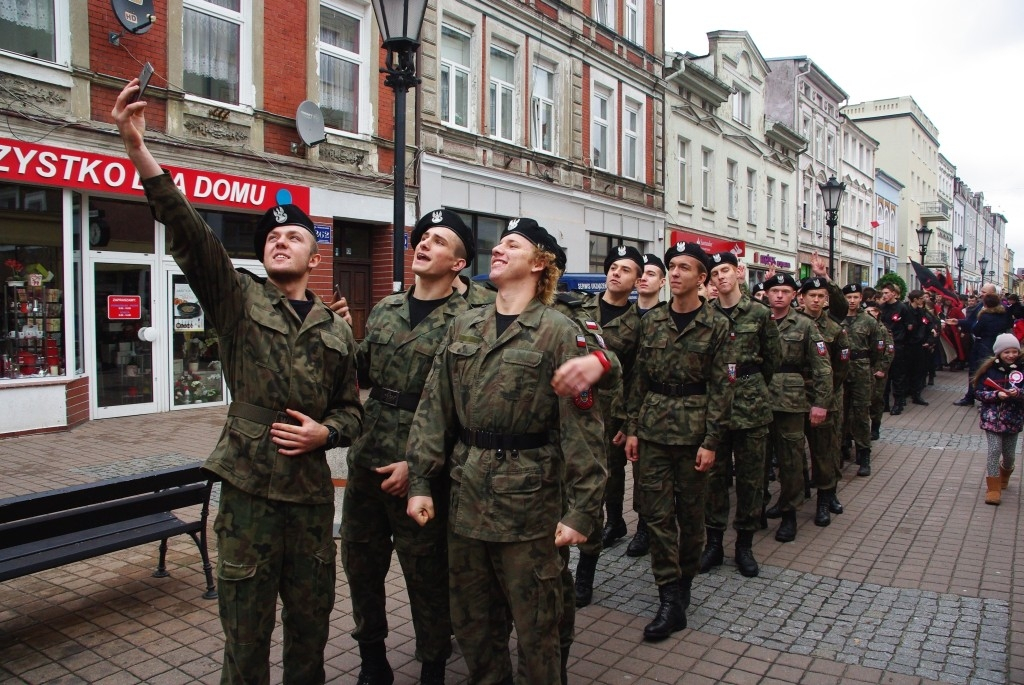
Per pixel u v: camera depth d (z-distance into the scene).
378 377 3.58
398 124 6.01
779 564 5.65
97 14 9.73
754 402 5.36
